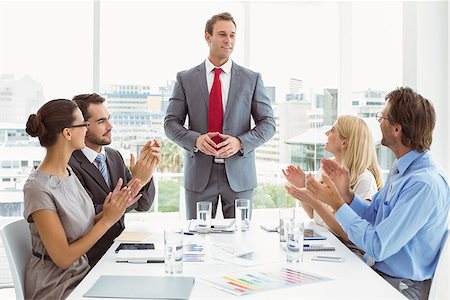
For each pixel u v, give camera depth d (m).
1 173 3.81
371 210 2.26
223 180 3.18
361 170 2.64
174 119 3.26
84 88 3.90
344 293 1.44
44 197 1.86
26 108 3.84
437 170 1.93
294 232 1.79
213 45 3.20
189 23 4.02
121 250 1.89
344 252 1.95
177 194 4.07
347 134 2.65
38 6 3.83
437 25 3.30
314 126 4.23
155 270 1.69
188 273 1.65
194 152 3.15
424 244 1.90
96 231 1.89
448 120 3.28
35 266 1.92
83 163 2.43
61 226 1.86
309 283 1.54
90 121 2.46
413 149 1.99
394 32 3.81
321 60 4.23
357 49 4.10
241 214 2.36
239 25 4.08
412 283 1.94
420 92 3.27
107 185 2.46
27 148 3.84
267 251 1.95
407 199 1.82
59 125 1.93
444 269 3.13
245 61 4.08
